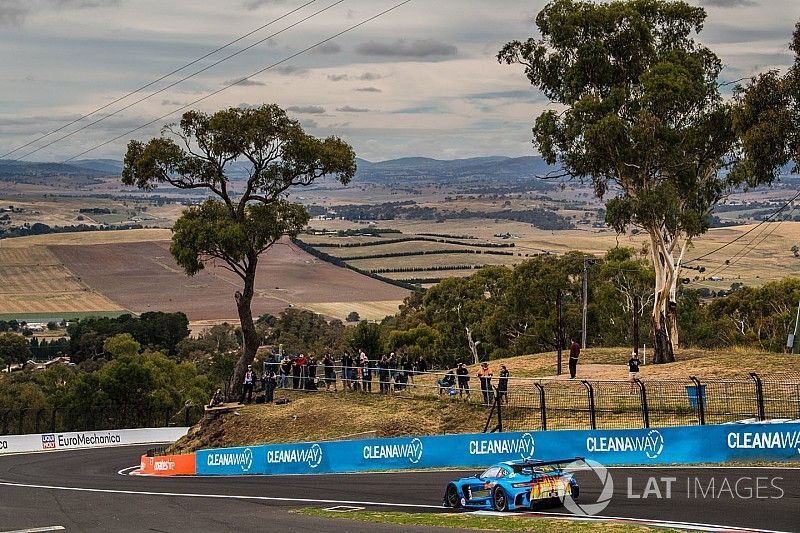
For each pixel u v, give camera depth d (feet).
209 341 621.72
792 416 132.46
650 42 214.07
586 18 212.02
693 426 120.47
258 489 130.93
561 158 220.43
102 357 618.85
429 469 137.69
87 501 128.16
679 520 85.81
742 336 383.45
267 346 592.60
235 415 193.77
